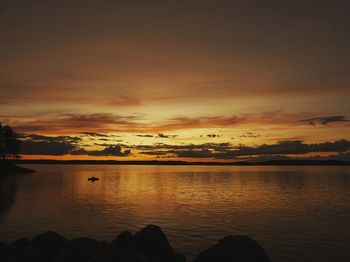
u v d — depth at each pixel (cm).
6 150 14200
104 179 11394
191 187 7775
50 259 1873
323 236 2697
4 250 1823
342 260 2084
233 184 8869
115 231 2880
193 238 2630
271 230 2920
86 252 1770
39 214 3669
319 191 6744
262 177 13238
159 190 6938
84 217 3506
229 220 3375
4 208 4103
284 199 5272
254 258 1722
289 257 2147
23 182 8962
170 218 3484
